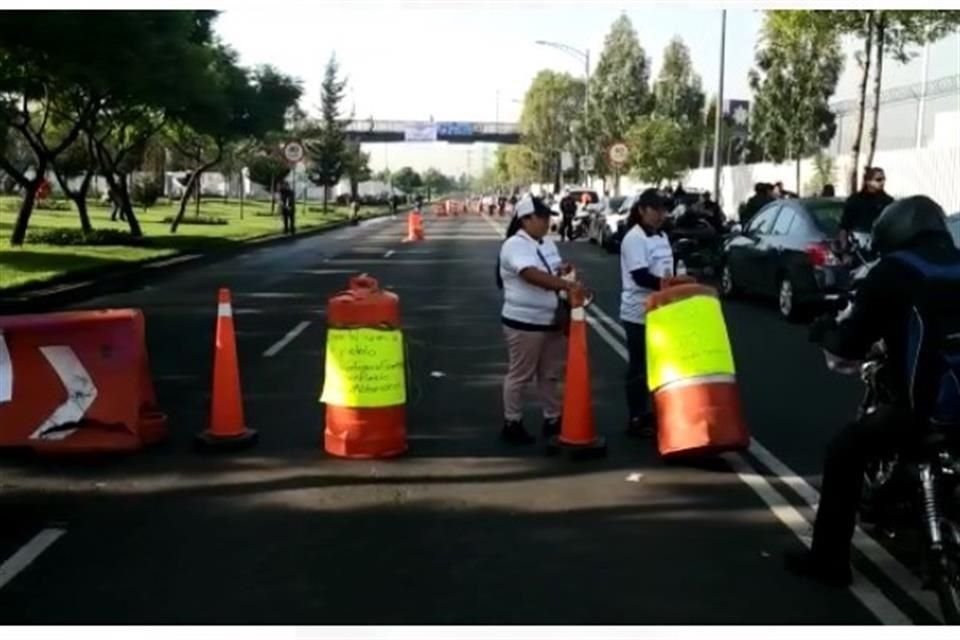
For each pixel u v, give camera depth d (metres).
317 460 7.48
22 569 5.38
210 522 6.13
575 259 28.20
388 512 6.34
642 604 4.98
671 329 7.34
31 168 62.97
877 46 24.11
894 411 4.89
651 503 6.55
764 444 8.02
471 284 20.77
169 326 14.32
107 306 16.64
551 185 99.19
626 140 55.19
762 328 14.52
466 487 6.86
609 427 8.56
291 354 12.00
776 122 45.47
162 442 7.95
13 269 19.56
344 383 7.54
